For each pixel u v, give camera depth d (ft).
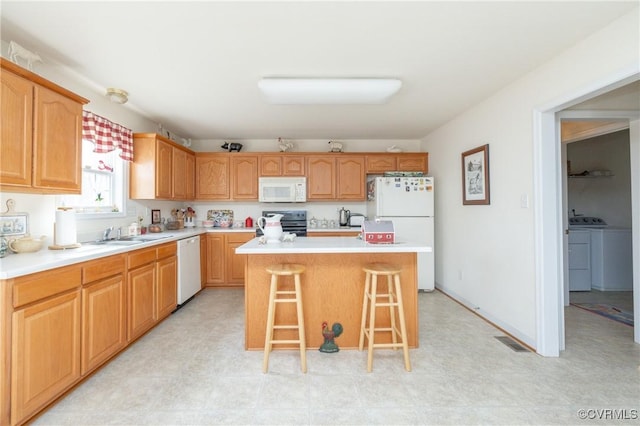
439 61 7.57
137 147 11.13
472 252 11.04
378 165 15.25
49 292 5.51
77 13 5.64
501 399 5.88
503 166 9.21
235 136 15.33
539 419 5.32
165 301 10.09
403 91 9.45
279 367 7.11
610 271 14.07
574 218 15.76
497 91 9.47
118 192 10.68
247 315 8.07
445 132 13.25
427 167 15.29
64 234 7.39
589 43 6.44
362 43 6.76
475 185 10.62
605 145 15.87
